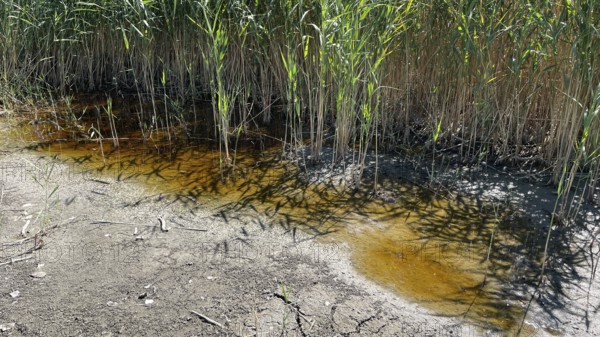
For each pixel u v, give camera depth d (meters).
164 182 5.12
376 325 3.33
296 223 4.44
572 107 4.91
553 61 5.35
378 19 5.17
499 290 3.66
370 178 5.22
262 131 6.44
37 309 3.39
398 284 3.71
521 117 5.61
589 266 3.92
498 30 5.12
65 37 7.79
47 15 7.60
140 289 3.60
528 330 3.30
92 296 3.52
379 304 3.51
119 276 3.72
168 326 3.29
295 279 3.73
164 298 3.52
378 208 4.70
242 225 4.39
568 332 3.29
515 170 5.39
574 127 4.89
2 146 5.84
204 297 3.54
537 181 5.15
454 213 4.64
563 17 4.89
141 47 7.64
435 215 4.61
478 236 4.30
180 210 4.60
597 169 4.66
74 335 3.20
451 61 5.53
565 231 4.35
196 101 7.49
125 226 4.33
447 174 5.32
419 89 6.34
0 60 7.77
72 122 6.68
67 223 4.35
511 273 3.84
